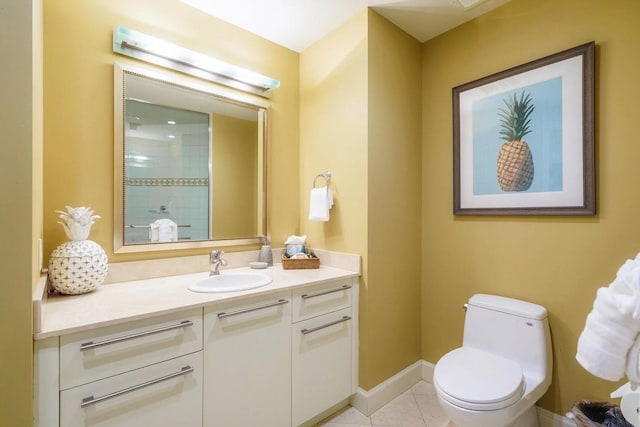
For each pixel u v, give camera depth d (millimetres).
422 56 2205
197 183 1825
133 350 1061
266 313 1415
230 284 1727
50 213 1364
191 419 1190
